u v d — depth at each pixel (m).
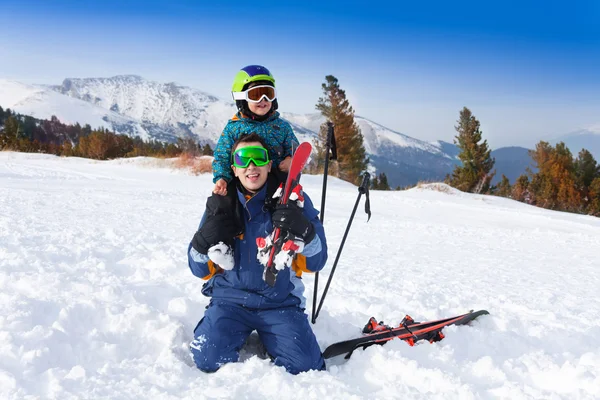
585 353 3.25
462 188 38.53
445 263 7.39
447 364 3.04
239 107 3.75
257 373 2.79
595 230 13.52
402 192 20.73
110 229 7.11
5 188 12.95
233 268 3.10
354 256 7.41
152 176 21.22
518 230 12.47
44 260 5.05
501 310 4.59
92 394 2.45
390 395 2.61
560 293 5.70
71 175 19.86
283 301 3.14
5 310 3.34
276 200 3.08
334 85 35.72
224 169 3.45
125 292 4.05
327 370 3.02
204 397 2.46
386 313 4.29
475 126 39.72
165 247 6.14
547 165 38.88
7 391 2.44
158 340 3.26
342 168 35.94
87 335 3.16
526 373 2.93
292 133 3.84
